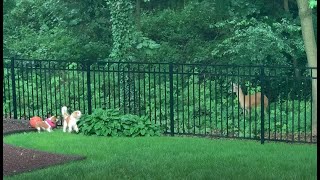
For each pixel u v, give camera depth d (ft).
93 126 41.39
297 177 28.09
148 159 32.86
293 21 73.61
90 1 78.64
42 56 77.97
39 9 82.38
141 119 42.09
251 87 52.08
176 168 30.25
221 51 73.77
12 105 52.80
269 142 39.96
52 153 34.24
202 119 50.34
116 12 67.92
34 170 30.63
